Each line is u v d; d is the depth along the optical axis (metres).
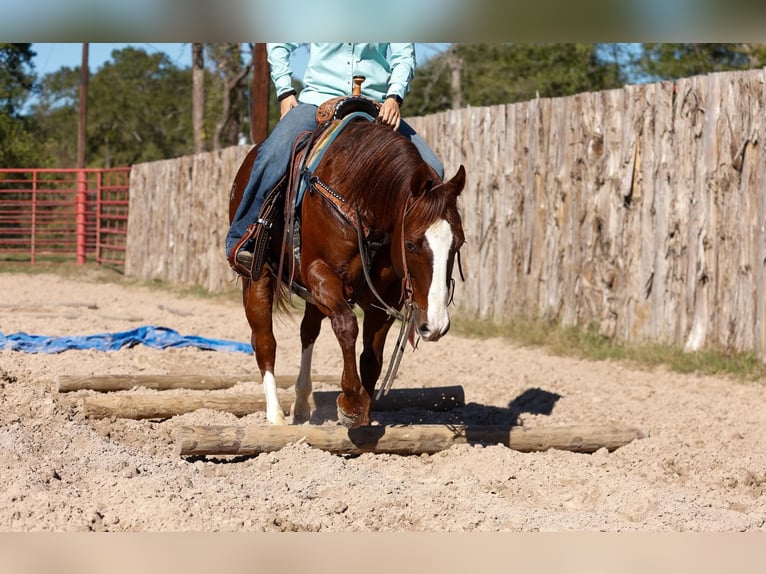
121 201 23.52
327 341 11.00
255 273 5.75
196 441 5.25
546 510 4.62
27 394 6.43
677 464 5.61
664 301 9.64
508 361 9.80
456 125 12.56
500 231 11.88
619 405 7.55
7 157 36.69
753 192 8.77
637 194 9.95
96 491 4.48
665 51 27.09
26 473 4.55
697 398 7.84
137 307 14.88
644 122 9.83
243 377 7.43
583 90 28.98
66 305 14.01
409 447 5.57
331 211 5.21
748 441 6.30
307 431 5.45
